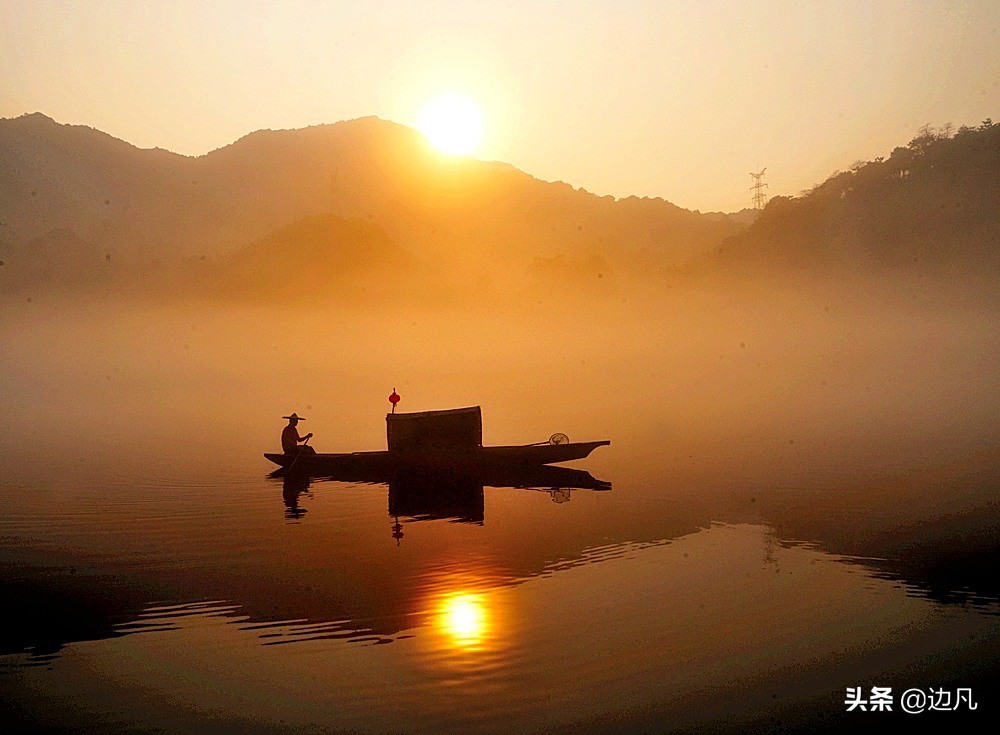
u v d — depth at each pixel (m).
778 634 11.59
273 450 28.12
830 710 9.66
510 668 10.65
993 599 12.76
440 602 12.93
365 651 11.16
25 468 24.53
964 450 25.45
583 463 24.61
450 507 19.22
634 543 16.02
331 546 16.06
